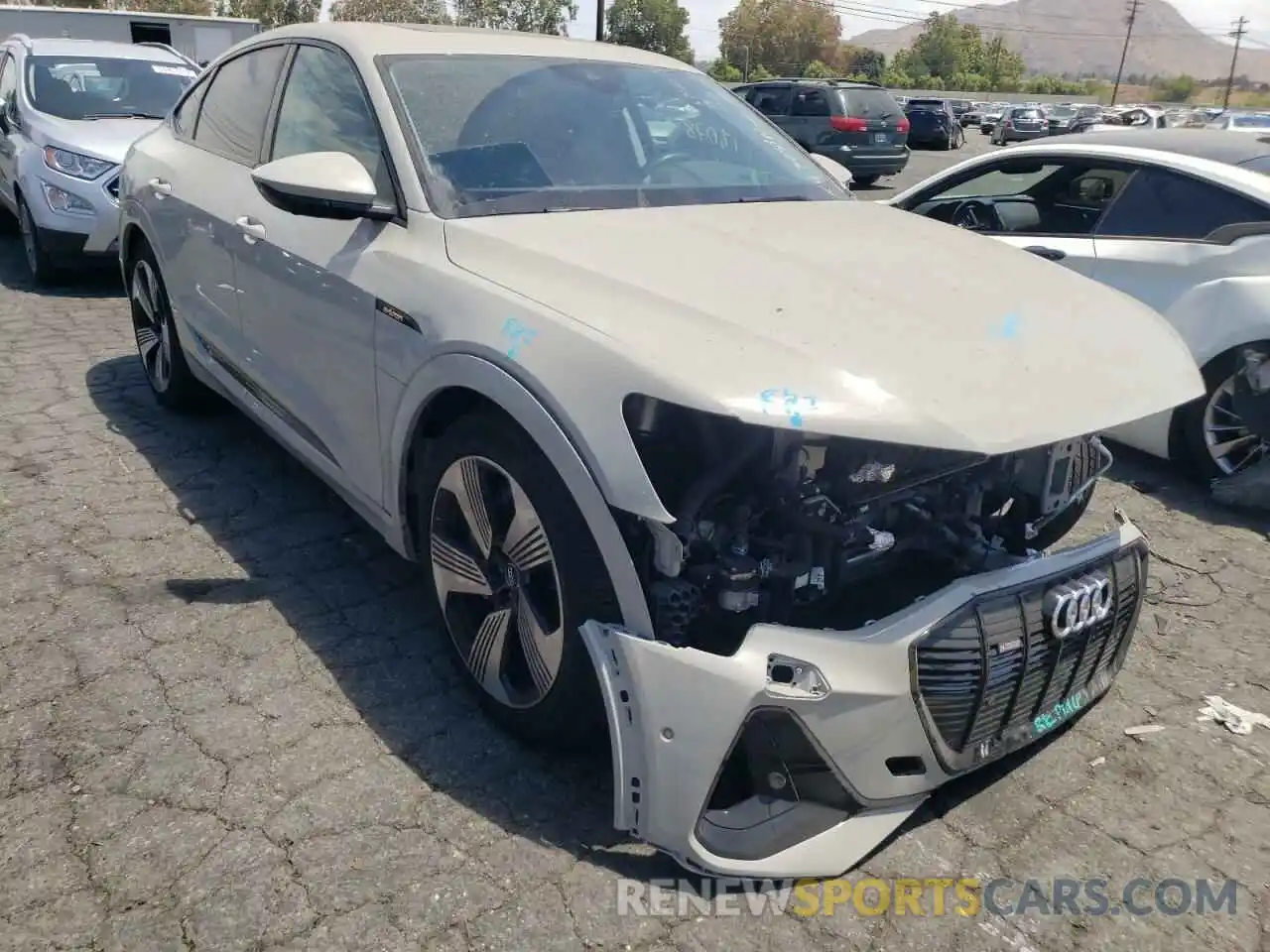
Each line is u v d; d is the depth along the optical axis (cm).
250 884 219
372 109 313
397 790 249
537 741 258
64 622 317
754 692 204
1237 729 291
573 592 227
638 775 213
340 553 371
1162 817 254
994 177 577
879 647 213
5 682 286
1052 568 240
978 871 233
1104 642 258
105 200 736
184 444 467
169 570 353
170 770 253
